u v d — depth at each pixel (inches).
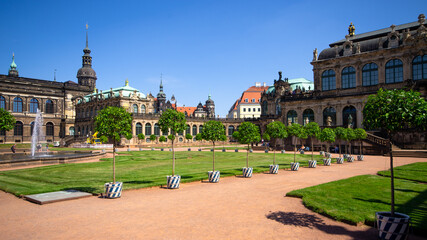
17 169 1263.5
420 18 2356.1
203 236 426.3
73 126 4790.8
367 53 2583.7
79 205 612.1
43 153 2285.9
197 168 1264.8
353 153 2215.8
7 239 417.4
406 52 2379.4
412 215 498.6
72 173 1117.7
